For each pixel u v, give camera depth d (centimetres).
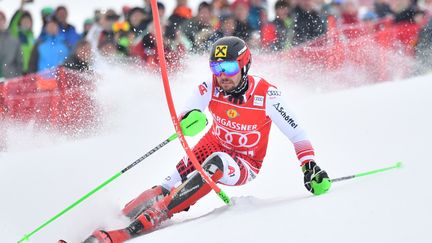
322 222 1155
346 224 1121
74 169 2223
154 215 1405
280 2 3284
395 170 1465
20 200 1905
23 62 3056
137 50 3188
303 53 3312
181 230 1303
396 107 2342
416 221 1070
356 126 2177
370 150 1828
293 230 1146
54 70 3056
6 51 3023
